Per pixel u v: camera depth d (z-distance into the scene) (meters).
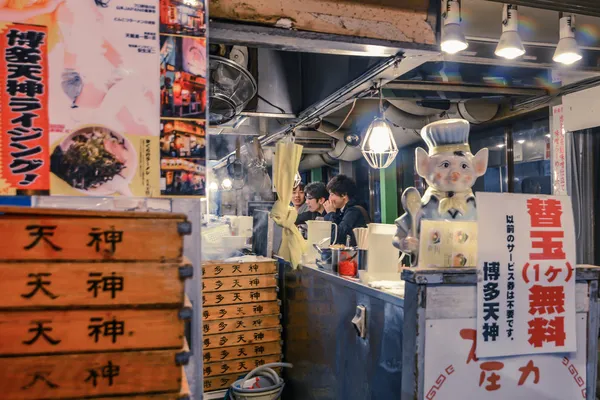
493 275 1.90
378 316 2.40
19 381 0.95
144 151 1.49
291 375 3.76
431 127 2.41
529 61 3.46
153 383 1.02
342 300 2.87
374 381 2.43
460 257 2.03
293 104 4.36
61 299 0.98
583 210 4.16
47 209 0.99
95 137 1.45
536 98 4.46
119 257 1.02
